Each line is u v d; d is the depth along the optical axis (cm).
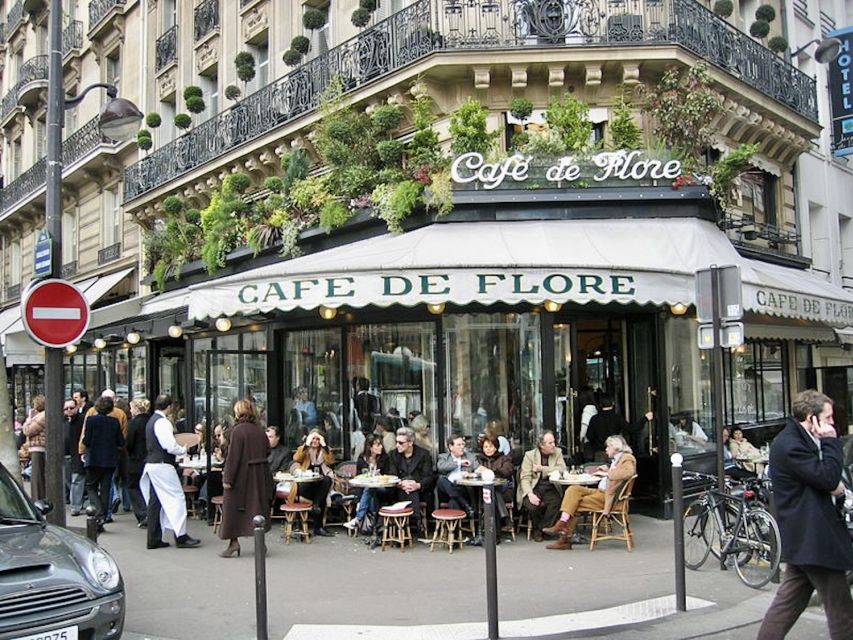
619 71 1187
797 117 1513
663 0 1197
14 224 2983
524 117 1162
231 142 1666
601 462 1140
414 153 1180
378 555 897
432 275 930
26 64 2814
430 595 718
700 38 1249
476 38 1170
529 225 1100
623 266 947
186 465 1165
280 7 1688
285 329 1299
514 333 1110
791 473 493
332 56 1395
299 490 1059
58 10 840
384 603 693
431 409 1118
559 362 1127
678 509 662
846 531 490
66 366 2320
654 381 1148
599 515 955
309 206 1329
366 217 1211
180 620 650
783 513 495
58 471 792
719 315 797
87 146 2314
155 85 2181
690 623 620
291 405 1295
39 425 1217
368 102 1295
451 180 1121
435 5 1188
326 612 668
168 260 1803
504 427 1100
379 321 1167
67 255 2602
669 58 1159
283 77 1541
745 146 1172
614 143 1158
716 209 1176
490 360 1109
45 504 637
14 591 479
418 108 1182
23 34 3053
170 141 2050
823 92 1819
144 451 1103
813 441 496
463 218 1115
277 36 1689
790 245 1612
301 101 1455
